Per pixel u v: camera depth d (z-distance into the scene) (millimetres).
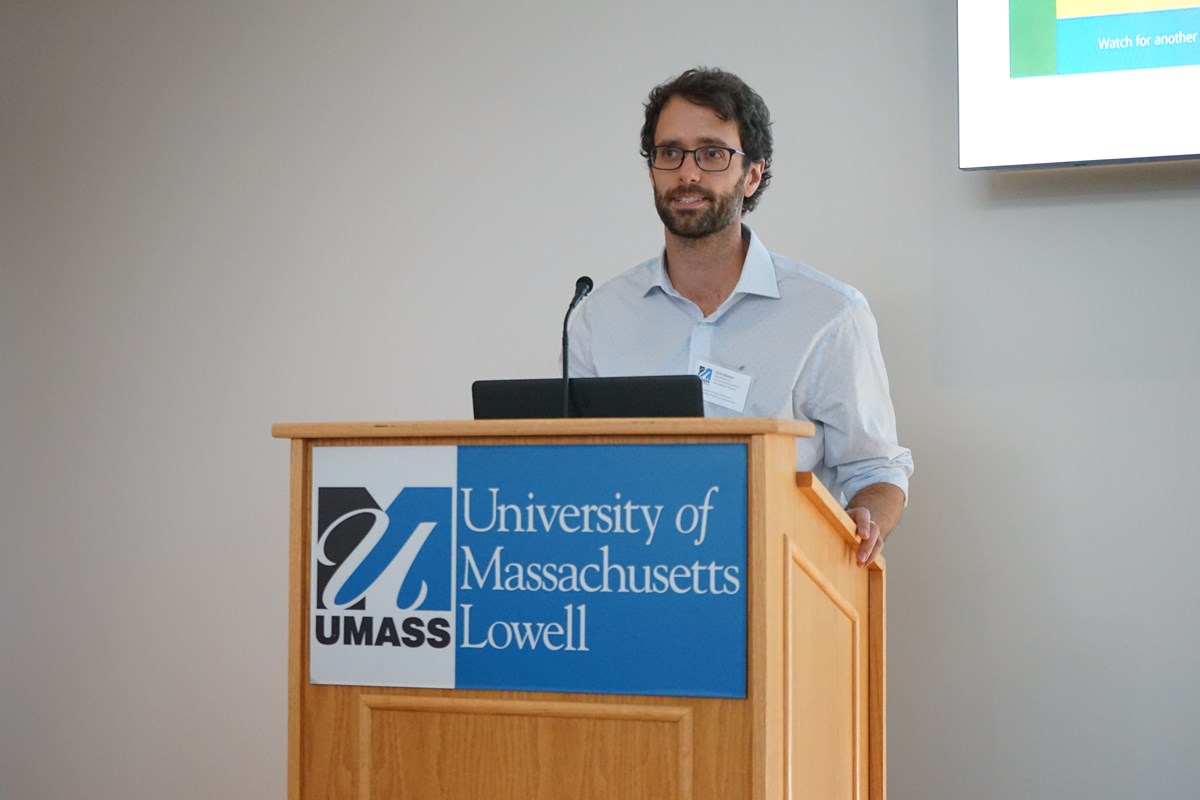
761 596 1556
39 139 4215
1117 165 3242
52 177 4199
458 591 1664
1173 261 3203
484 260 3793
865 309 2701
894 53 3459
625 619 1605
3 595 4156
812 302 2678
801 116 3521
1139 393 3211
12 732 4125
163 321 4078
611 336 2811
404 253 3869
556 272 3727
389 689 1688
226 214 4047
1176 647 3154
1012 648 3273
